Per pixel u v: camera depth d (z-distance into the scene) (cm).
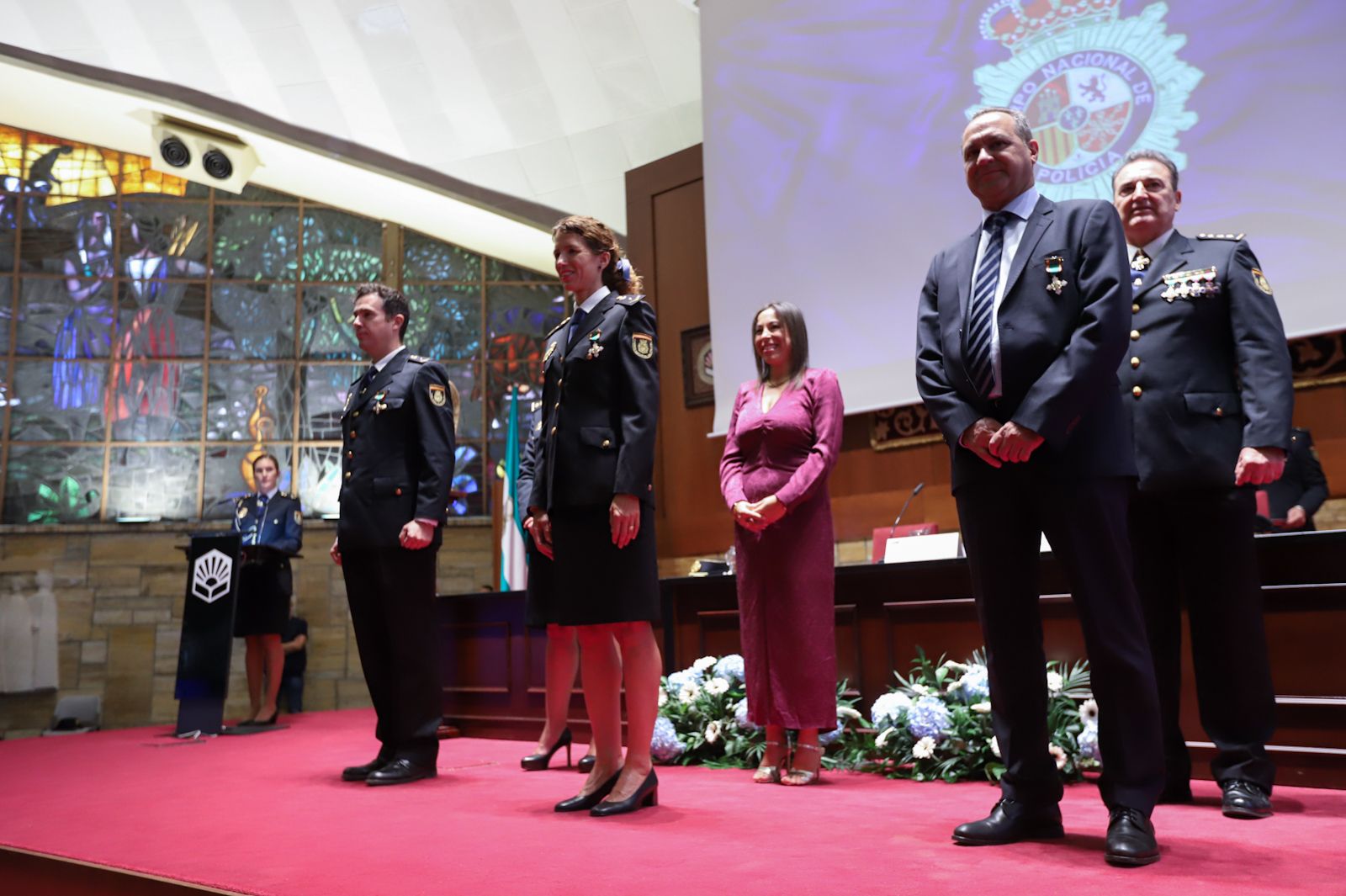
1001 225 207
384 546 318
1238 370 238
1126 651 185
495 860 189
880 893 158
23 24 767
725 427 575
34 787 333
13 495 834
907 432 528
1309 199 417
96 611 814
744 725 362
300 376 895
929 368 209
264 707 579
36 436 846
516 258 933
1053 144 479
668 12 725
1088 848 188
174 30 774
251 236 912
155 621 820
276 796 289
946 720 307
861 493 543
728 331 584
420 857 193
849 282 543
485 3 749
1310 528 387
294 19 765
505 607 475
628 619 238
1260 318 237
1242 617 236
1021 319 194
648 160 803
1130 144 459
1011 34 501
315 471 878
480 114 802
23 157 884
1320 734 272
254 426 879
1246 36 437
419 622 322
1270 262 422
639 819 233
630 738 251
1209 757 288
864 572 372
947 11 526
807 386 325
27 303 865
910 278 524
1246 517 238
